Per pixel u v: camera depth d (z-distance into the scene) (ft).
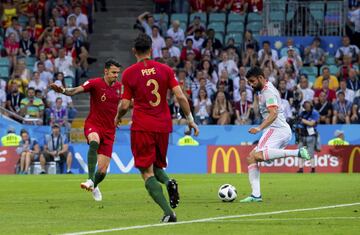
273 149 123.34
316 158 236.02
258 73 125.49
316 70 271.08
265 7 293.23
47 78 269.44
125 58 298.15
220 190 122.42
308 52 276.21
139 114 93.45
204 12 302.66
